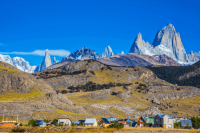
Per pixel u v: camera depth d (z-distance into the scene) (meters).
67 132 178.00
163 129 193.75
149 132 184.75
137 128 196.12
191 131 192.62
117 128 190.38
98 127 195.88
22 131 184.75
